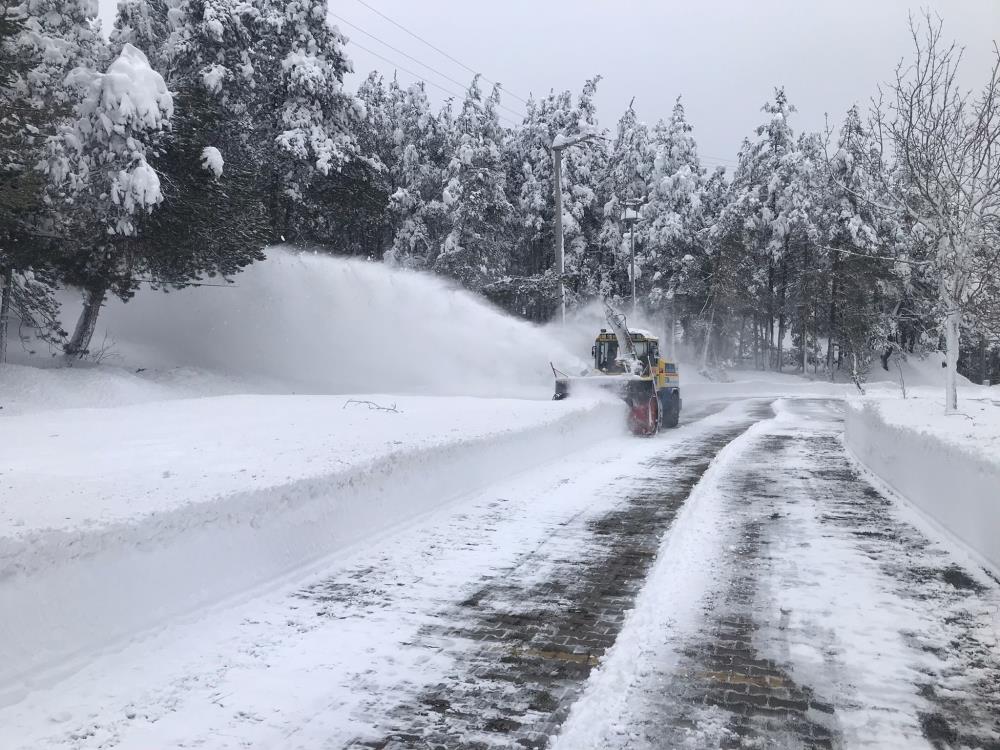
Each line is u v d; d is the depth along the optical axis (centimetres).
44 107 1556
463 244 3838
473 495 905
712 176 6119
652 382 1681
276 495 606
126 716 355
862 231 4366
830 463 1223
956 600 531
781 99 5253
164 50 2617
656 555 656
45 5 1894
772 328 6122
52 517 470
